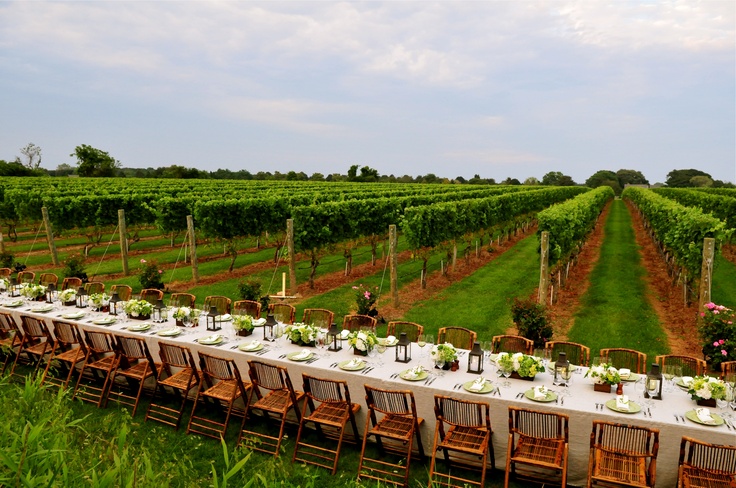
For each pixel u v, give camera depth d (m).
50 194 23.03
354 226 17.44
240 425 7.46
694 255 12.64
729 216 22.17
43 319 9.06
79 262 15.82
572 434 5.52
